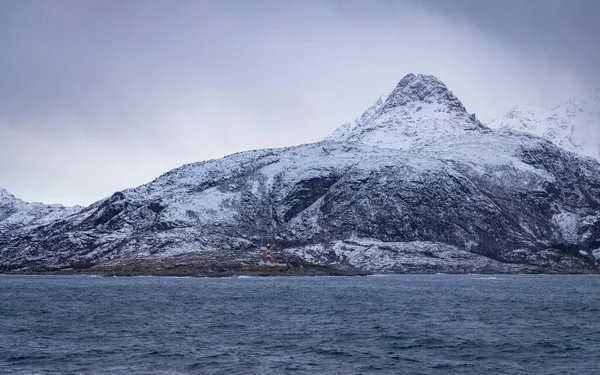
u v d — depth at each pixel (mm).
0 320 139625
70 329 125000
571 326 129875
